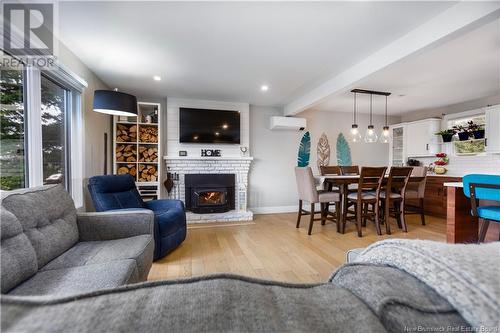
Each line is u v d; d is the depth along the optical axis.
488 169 4.09
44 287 1.05
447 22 1.82
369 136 4.32
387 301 0.34
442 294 0.35
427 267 0.39
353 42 2.29
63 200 1.63
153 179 3.94
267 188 4.88
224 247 2.77
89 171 2.92
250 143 4.76
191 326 0.28
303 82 3.39
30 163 1.92
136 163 3.80
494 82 3.36
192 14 1.88
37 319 0.26
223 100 4.39
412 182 3.87
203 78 3.24
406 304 0.34
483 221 2.04
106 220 1.77
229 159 4.35
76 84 2.47
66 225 1.56
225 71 2.99
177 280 0.35
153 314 0.28
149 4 1.77
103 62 2.73
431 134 4.79
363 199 3.29
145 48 2.42
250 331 0.28
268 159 4.88
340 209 3.43
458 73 3.04
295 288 0.38
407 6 1.78
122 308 0.29
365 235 3.26
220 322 0.29
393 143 5.65
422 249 0.42
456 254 0.39
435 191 4.40
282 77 3.20
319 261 2.38
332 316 0.32
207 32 2.13
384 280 0.39
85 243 1.64
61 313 0.27
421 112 5.29
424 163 5.12
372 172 3.17
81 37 2.21
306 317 0.31
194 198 4.14
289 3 1.75
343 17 1.91
